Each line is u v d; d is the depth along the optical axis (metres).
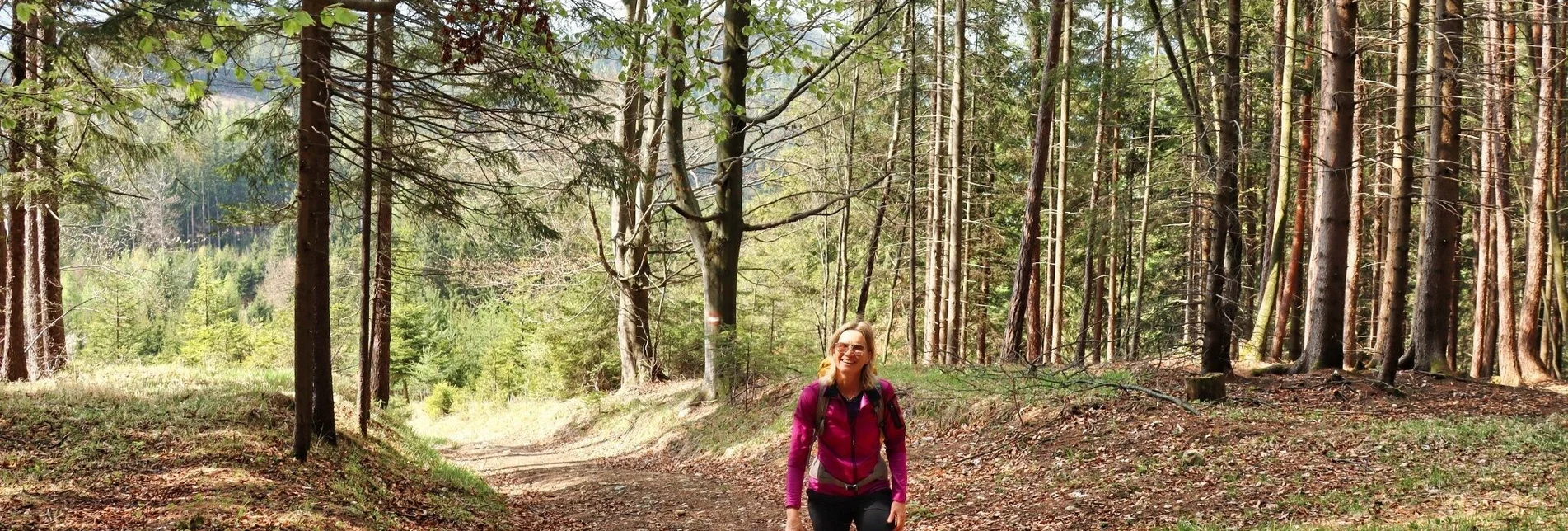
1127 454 10.23
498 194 12.80
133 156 14.27
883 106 25.67
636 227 25.72
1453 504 7.29
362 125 13.55
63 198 14.37
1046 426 11.90
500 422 28.47
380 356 17.94
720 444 16.50
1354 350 21.83
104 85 8.00
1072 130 27.14
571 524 10.88
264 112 11.76
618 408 23.69
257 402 12.66
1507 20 13.15
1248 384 13.49
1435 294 15.25
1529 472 8.00
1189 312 25.25
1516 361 18.23
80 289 53.97
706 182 22.70
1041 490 9.59
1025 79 26.05
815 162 28.12
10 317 16.16
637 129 25.08
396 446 13.59
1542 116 17.36
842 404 4.54
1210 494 8.48
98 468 8.92
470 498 11.62
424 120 11.28
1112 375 13.93
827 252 32.50
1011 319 15.77
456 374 50.31
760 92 12.33
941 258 24.55
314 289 10.43
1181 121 25.38
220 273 78.06
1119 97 15.95
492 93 11.98
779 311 30.20
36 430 10.13
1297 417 11.06
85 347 49.88
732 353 18.77
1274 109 20.94
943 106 24.89
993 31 22.98
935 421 13.68
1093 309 32.62
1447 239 15.34
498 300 40.22
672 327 26.73
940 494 10.12
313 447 10.72
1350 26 14.30
